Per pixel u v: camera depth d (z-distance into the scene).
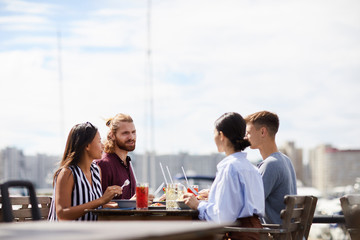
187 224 1.92
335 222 4.46
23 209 3.58
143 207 3.36
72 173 3.56
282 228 3.19
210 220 3.26
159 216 3.25
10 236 1.63
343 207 3.38
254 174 3.35
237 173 3.29
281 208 3.69
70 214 3.41
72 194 3.55
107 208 3.49
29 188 2.50
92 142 3.67
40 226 1.91
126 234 1.57
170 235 1.65
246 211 3.26
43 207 3.75
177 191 3.47
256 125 3.84
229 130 3.40
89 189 3.60
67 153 3.67
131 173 4.32
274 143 3.85
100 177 3.92
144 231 1.65
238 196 3.26
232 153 3.40
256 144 3.85
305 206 3.34
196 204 3.35
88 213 3.51
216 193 3.30
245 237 3.21
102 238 1.47
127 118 4.30
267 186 3.65
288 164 3.86
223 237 3.26
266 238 3.24
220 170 3.35
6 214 2.39
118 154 4.28
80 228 1.81
